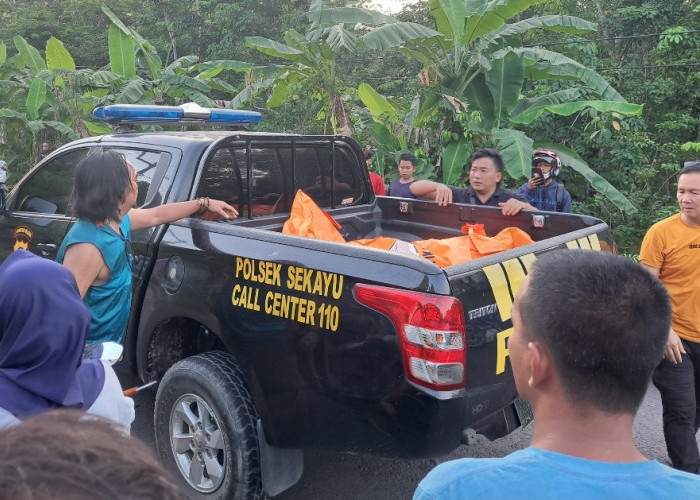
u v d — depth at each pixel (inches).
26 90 559.2
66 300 67.5
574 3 627.5
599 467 39.9
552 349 42.4
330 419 106.0
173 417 125.3
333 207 173.2
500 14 383.9
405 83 781.9
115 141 154.8
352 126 451.5
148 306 131.7
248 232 118.1
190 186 137.3
